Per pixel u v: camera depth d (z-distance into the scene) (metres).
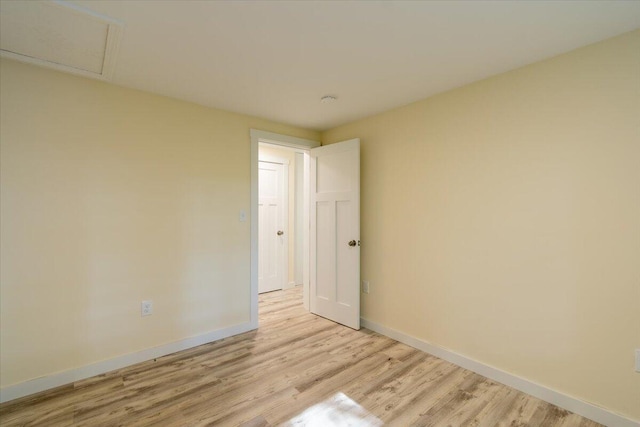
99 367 2.17
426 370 2.25
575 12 1.45
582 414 1.75
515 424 1.68
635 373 1.59
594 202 1.72
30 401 1.85
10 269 1.87
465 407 1.83
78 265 2.09
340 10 1.44
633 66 1.60
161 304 2.46
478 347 2.22
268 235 4.48
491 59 1.90
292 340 2.76
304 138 3.45
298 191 4.91
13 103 1.88
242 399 1.89
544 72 1.90
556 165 1.85
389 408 1.81
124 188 2.28
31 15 1.45
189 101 2.60
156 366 2.29
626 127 1.62
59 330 2.03
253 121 3.02
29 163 1.92
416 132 2.62
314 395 1.94
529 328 1.97
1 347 1.84
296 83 2.25
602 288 1.69
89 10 1.43
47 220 1.98
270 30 1.60
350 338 2.81
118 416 1.72
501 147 2.09
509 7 1.42
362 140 3.10
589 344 1.74
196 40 1.70
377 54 1.85
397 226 2.78
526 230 1.98
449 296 2.39
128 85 2.27
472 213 2.25
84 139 2.12
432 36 1.66
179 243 2.55
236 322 2.90
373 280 3.00
